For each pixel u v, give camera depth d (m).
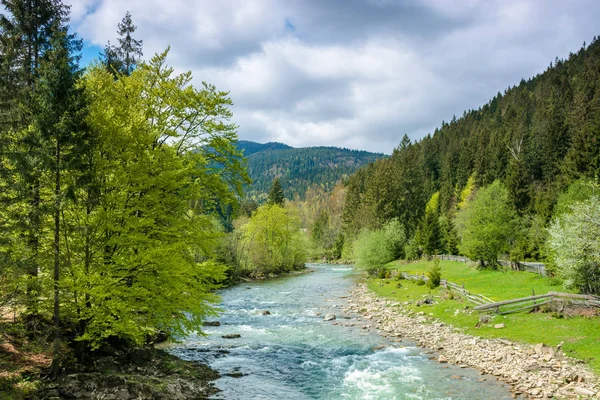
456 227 78.62
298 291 53.22
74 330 18.00
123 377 15.74
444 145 143.62
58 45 15.16
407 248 78.31
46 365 15.73
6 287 13.70
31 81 19.19
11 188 13.64
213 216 22.20
